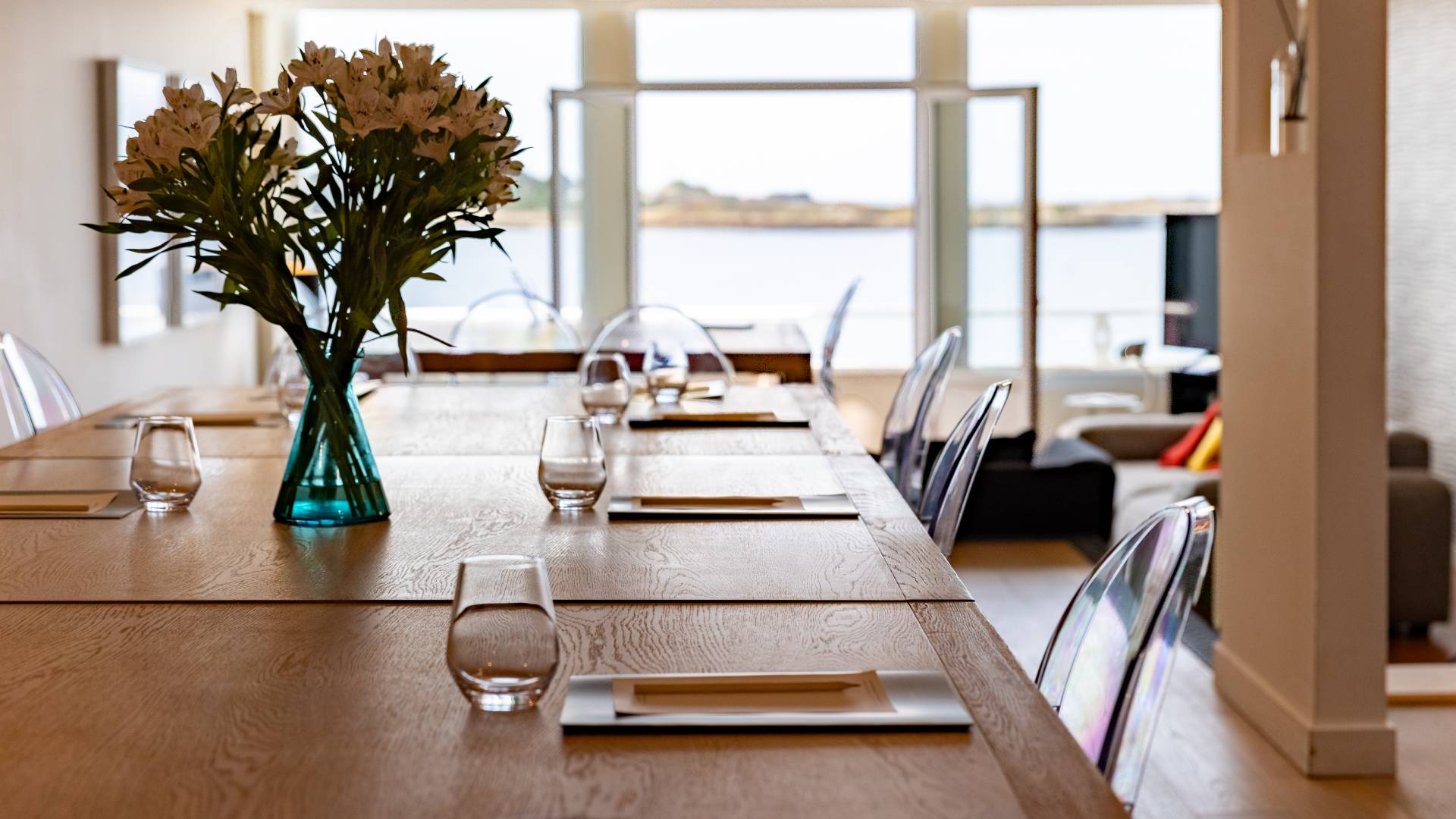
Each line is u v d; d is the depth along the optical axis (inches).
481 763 42.1
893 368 359.9
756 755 42.8
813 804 39.1
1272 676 139.6
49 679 50.8
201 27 313.3
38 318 224.4
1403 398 238.8
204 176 69.8
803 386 149.4
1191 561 50.9
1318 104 122.5
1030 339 326.0
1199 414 299.9
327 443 79.1
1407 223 237.8
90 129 246.8
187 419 84.2
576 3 337.7
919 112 346.3
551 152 336.8
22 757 42.9
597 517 82.0
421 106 69.0
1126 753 49.4
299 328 77.0
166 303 283.7
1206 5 354.9
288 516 79.6
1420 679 157.1
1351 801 123.6
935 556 71.4
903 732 44.9
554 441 83.9
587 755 42.7
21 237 217.5
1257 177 139.3
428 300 376.8
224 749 43.4
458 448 109.6
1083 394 367.6
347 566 69.2
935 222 348.5
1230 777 129.4
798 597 62.8
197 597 62.9
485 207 75.0
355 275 75.7
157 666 52.4
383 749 43.2
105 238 252.2
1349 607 127.5
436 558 70.9
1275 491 137.6
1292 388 131.5
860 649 54.6
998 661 52.8
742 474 96.5
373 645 55.2
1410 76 235.1
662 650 54.4
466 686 46.5
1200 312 293.0
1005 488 223.0
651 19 378.3
